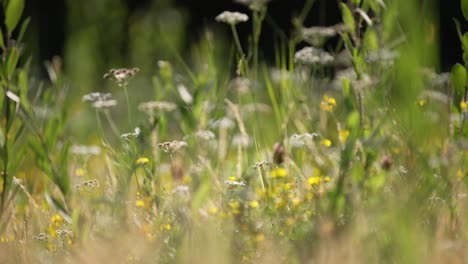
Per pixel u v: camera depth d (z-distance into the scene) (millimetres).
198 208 4199
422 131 4242
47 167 4371
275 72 4629
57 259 4184
